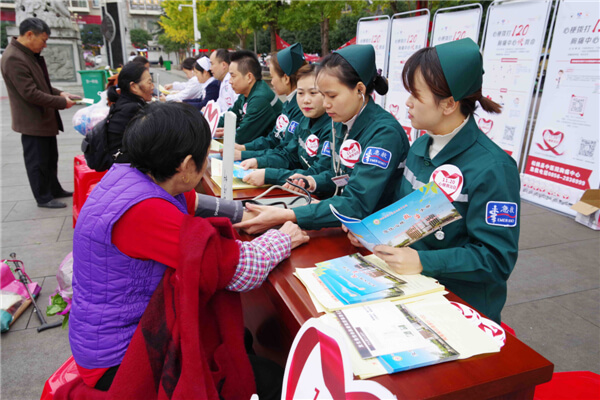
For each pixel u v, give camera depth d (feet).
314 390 2.26
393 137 5.06
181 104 3.57
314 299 3.41
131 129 3.44
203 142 3.53
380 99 21.16
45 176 13.75
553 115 13.89
